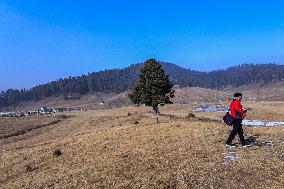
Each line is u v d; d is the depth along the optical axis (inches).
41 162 1102.4
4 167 1143.6
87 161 975.0
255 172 637.9
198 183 613.6
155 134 1211.2
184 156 823.7
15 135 3348.9
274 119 3272.6
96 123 3120.1
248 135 1049.5
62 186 757.3
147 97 1932.8
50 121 4266.7
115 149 1065.5
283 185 564.1
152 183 644.1
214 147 877.8
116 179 724.0
